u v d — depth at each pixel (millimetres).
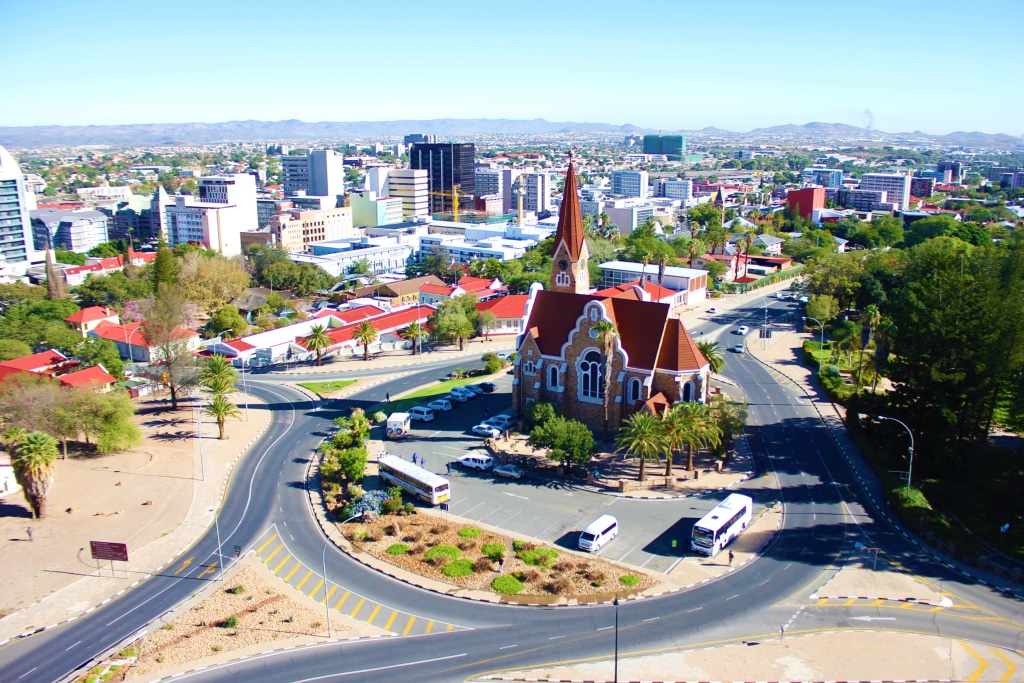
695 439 105875
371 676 68312
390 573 85688
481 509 100625
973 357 108188
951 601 78062
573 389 125125
